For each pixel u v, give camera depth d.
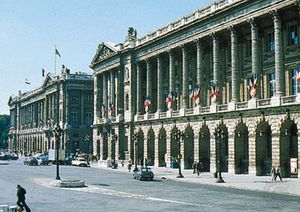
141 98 102.62
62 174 72.56
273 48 67.00
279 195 40.56
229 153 69.31
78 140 158.88
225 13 71.38
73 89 161.12
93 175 70.69
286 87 63.44
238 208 31.20
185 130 82.06
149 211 29.86
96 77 125.00
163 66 96.50
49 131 169.50
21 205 29.50
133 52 104.00
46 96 182.38
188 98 83.69
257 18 65.06
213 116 73.25
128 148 103.25
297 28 62.38
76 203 34.59
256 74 64.44
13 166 101.81
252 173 64.31
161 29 92.25
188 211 29.77
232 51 70.25
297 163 57.44
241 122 66.88
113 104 113.75
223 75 77.56
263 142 64.38
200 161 78.19
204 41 79.44
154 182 56.81
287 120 58.75
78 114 161.50
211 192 43.41
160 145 92.12
